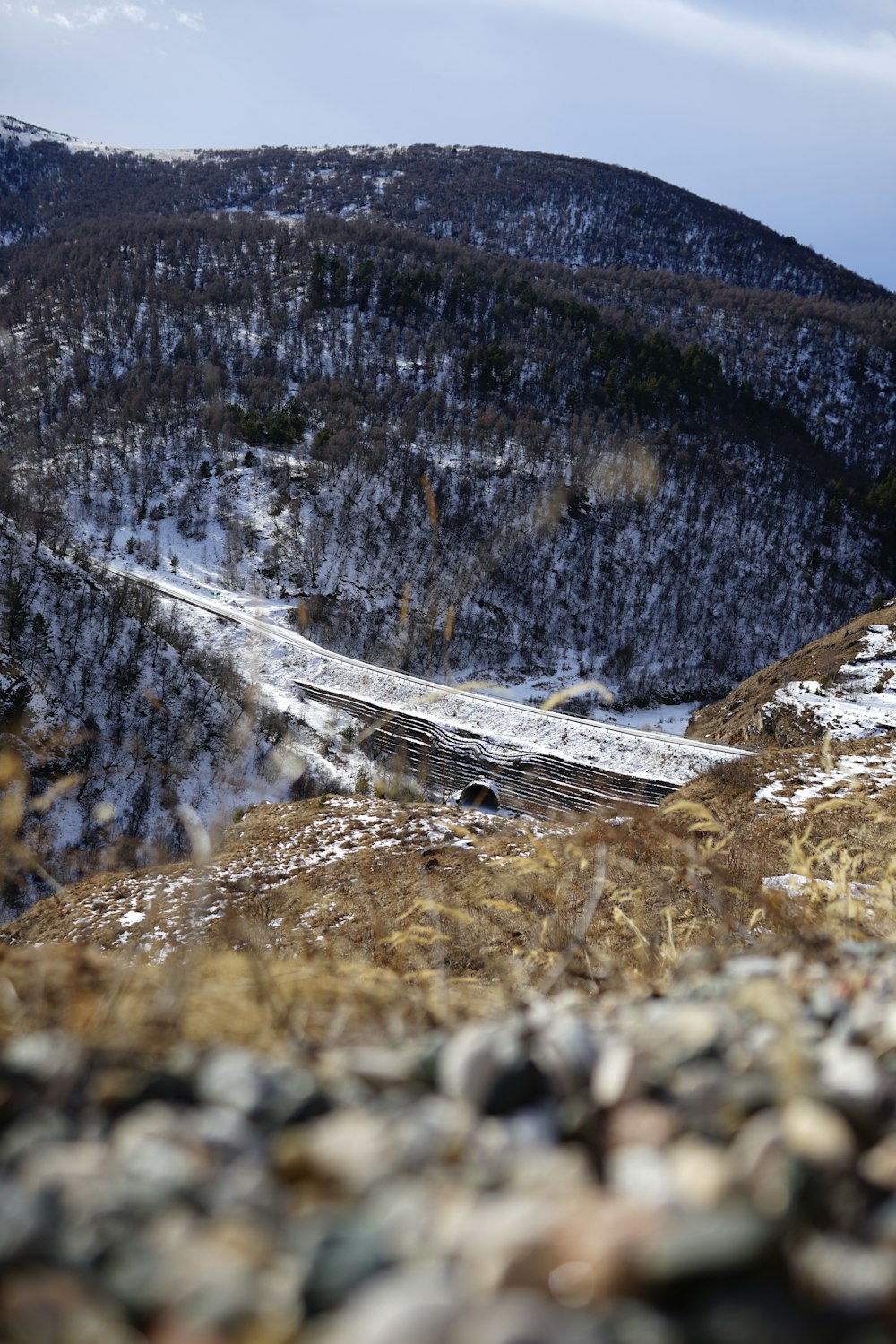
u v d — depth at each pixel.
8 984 1.98
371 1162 1.07
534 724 51.62
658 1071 1.27
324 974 2.44
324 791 22.30
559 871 3.34
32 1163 1.08
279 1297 0.77
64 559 68.69
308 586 84.12
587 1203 0.80
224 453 113.56
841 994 1.88
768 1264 0.69
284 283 192.88
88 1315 0.70
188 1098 1.32
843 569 129.12
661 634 111.94
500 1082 1.22
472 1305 0.62
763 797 16.75
